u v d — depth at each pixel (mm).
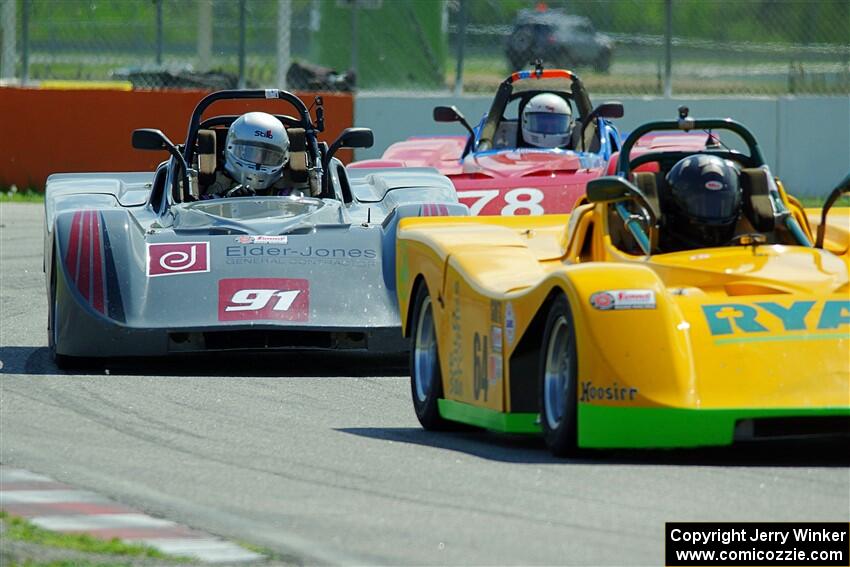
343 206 37531
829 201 26281
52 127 70062
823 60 75375
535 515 18094
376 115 72250
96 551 16547
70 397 28250
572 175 51281
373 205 38594
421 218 29016
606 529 17297
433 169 42688
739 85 76062
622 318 20891
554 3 77938
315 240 34094
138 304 31672
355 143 39156
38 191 70250
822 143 71188
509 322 23156
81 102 70062
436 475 20781
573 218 26922
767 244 24969
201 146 38312
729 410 20141
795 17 75562
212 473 21078
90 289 31609
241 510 18703
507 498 19109
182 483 20406
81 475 20938
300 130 38875
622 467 21031
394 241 33938
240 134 37562
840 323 21203
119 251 32406
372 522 17953
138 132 37594
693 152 27469
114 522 18125
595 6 77625
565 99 59094
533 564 15930
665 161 27422
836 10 75250
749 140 27562
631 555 16156
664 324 20906
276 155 37719
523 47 77875
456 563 16062
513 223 29234
